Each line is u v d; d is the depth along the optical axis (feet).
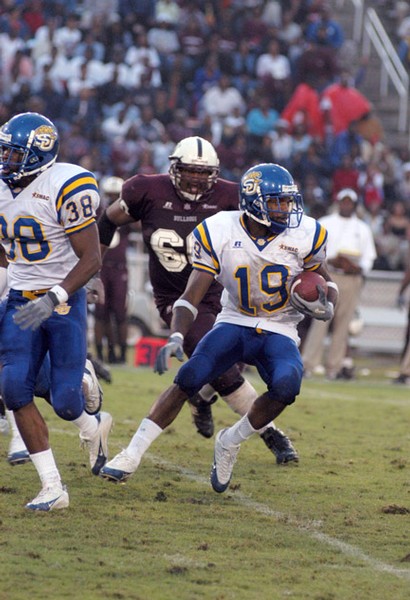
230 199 73.61
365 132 217.15
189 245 73.00
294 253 59.57
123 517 54.85
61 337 55.93
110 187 136.77
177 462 71.82
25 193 55.83
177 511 56.85
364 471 71.26
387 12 264.93
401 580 45.68
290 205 58.80
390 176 215.92
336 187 202.39
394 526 55.36
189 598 42.24
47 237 56.24
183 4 231.09
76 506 56.80
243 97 221.05
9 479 63.21
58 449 74.13
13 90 204.54
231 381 70.64
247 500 60.49
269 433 72.59
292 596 43.01
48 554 47.44
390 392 126.93
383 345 177.06
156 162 196.75
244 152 202.28
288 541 51.65
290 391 58.59
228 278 59.88
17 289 57.21
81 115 200.75
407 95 249.75
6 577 43.91
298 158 205.36
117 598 41.96
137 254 174.09
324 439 85.56
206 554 48.70
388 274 181.27
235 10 232.73
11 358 55.36
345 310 139.33
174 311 58.85
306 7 242.17
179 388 59.52
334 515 57.47
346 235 136.87
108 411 96.12
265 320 60.80
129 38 218.38
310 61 226.38
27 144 54.80
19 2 218.18
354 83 243.40
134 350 169.48
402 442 85.56
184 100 213.87
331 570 46.93
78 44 212.43
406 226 195.21
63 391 55.77
